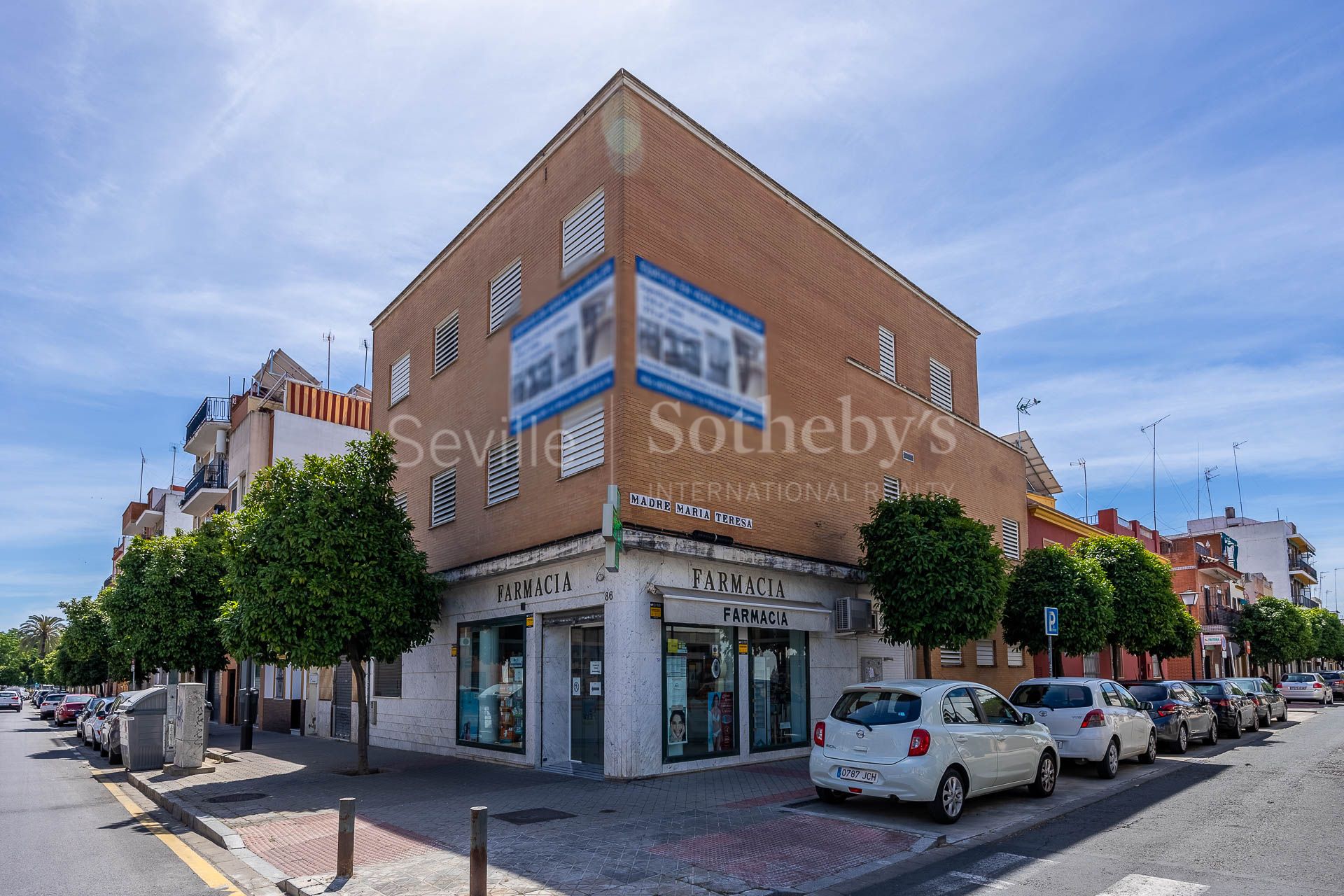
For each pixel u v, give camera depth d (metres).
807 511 15.28
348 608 13.38
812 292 16.28
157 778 14.66
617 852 7.72
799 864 7.34
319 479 13.98
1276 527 65.44
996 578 14.48
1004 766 9.91
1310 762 14.29
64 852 8.97
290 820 9.86
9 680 122.12
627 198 12.60
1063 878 6.93
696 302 13.49
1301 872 7.07
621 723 11.53
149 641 23.41
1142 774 12.89
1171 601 22.59
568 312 13.55
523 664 13.93
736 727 13.19
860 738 9.34
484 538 15.55
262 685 27.83
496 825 8.95
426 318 19.05
